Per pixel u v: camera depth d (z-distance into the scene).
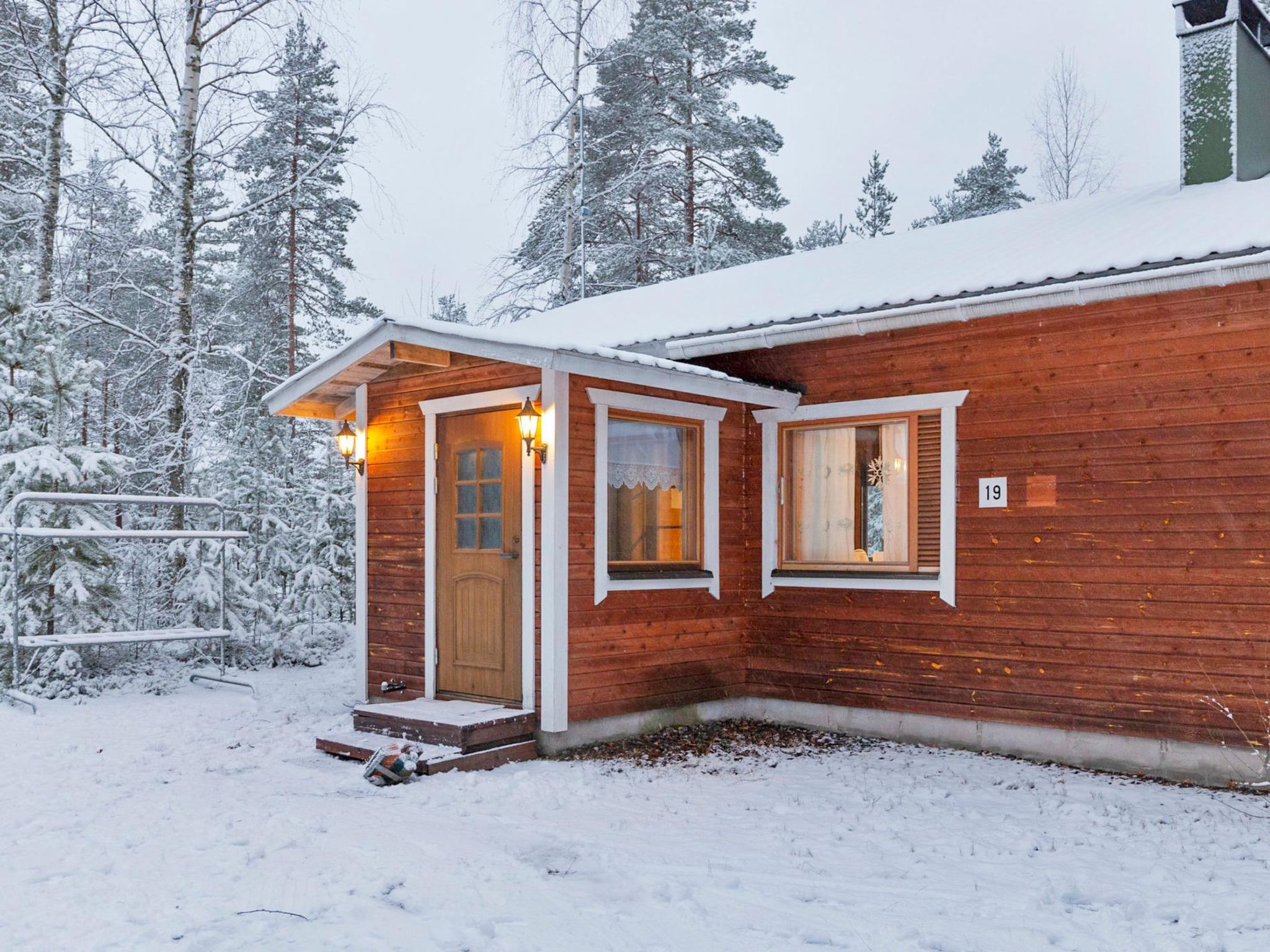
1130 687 6.73
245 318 23.56
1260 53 8.62
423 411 8.23
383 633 8.58
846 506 8.32
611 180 20.02
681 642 8.11
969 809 5.79
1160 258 6.31
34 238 15.91
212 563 11.74
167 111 13.65
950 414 7.62
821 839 5.22
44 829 5.22
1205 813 5.64
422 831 5.23
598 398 7.44
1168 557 6.61
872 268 8.97
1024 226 8.98
